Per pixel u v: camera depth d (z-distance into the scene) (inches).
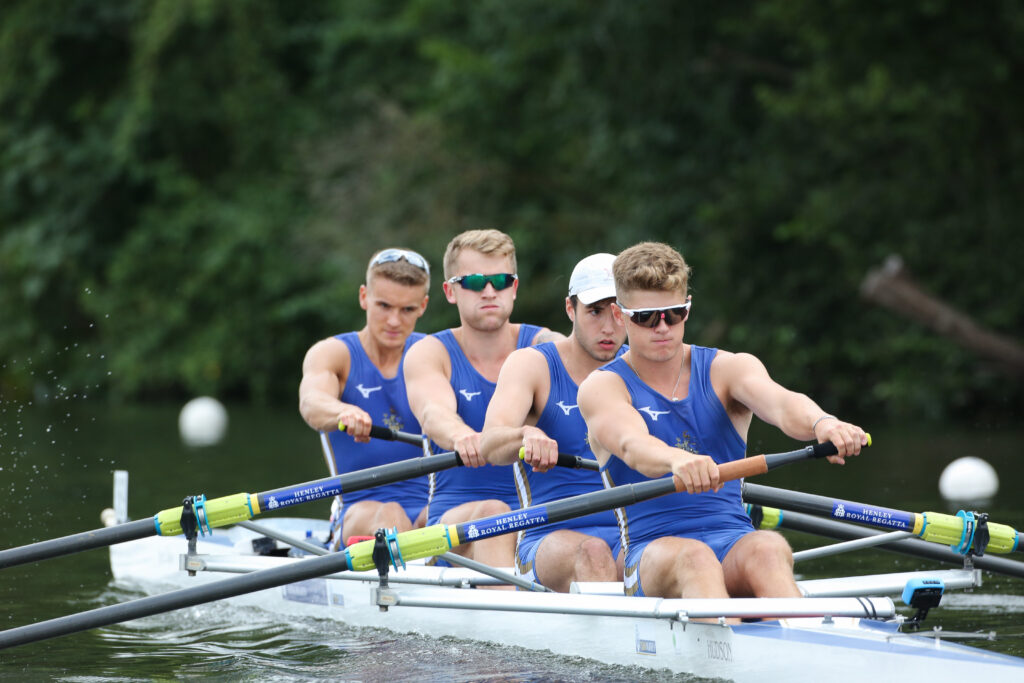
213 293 3929.6
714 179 3016.7
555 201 3622.0
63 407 3604.8
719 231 2878.9
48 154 3991.1
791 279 2805.1
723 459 711.7
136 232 4045.3
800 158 2780.5
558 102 3179.1
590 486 829.8
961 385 2475.4
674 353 691.4
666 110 2982.3
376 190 3577.8
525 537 824.9
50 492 1529.3
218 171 4205.2
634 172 3137.3
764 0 2728.8
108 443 2287.2
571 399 814.5
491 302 881.5
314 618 897.5
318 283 3858.3
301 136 4008.4
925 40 2471.7
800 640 614.9
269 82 4050.2
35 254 3969.0
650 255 682.8
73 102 4165.8
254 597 949.2
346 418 911.7
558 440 819.4
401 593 708.0
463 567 821.2
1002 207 2486.5
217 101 4055.1
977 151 2512.3
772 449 1700.3
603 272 787.4
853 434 638.5
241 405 3742.6
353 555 698.8
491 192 3548.2
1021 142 2449.6
